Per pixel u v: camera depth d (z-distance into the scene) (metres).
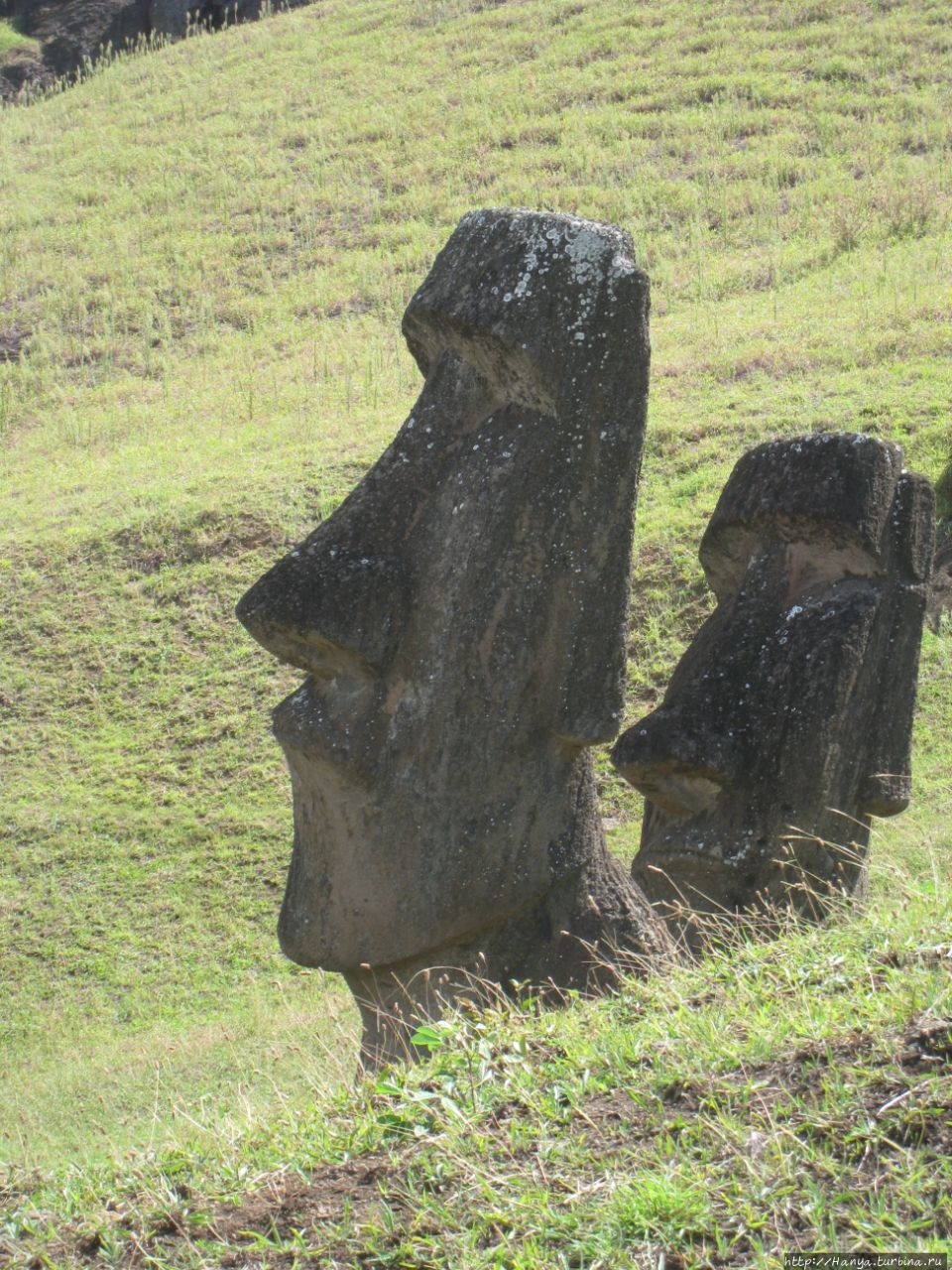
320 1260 7.35
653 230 44.38
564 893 10.65
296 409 37.53
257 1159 8.39
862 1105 7.41
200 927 21.50
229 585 28.88
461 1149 7.84
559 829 10.58
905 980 8.35
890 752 12.91
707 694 12.72
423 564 10.43
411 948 10.40
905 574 12.95
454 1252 7.14
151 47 76.75
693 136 49.97
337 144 55.88
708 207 45.00
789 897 12.40
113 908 22.11
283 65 65.62
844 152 47.06
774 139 48.75
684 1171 7.21
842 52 53.50
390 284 45.09
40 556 30.53
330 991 18.98
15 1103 16.81
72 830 23.78
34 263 50.91
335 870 10.56
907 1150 7.09
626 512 10.49
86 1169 9.14
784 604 13.02
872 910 10.21
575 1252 6.94
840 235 40.09
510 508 10.28
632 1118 7.82
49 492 34.69
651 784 12.68
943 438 27.45
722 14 58.84
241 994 19.86
